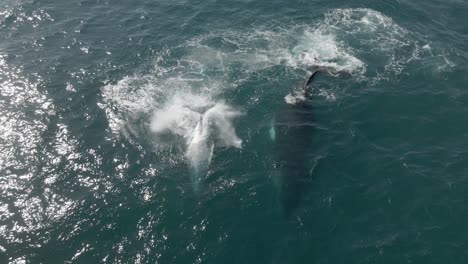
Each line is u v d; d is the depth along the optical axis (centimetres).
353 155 3572
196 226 3073
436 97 4094
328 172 3431
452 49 4722
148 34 5025
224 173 3428
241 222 3095
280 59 4616
